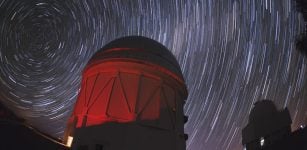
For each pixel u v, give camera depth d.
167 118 16.06
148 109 15.68
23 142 11.96
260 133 28.50
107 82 16.22
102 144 14.20
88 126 15.02
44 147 12.82
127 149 14.23
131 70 16.31
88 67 17.42
